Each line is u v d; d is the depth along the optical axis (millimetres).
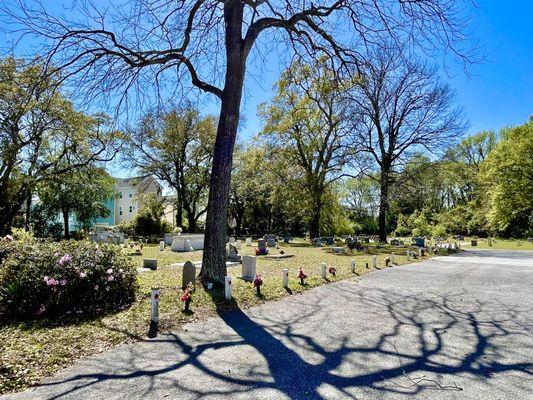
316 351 5430
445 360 5094
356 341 5898
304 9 10359
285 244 32281
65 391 4102
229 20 10156
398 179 32438
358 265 16422
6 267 7457
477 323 7020
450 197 58688
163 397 3955
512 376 4559
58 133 25891
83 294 7566
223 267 9781
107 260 8109
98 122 24484
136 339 5930
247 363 4941
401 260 19109
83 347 5527
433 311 7965
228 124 9961
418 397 3977
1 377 4395
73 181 31625
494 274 14062
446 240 37156
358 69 11180
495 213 39625
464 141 55469
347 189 50938
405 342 5867
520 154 37031
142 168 38062
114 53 8758
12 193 26062
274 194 37375
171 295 8539
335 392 4090
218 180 9852
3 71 13133
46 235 35562
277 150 34938
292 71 12680
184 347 5574
